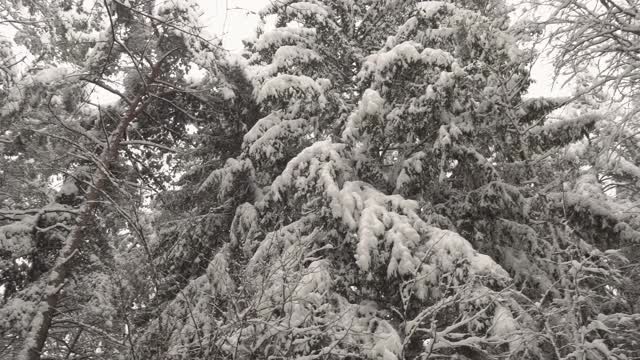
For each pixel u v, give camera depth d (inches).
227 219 407.5
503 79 332.5
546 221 313.1
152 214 414.3
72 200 379.9
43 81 320.8
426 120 309.3
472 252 254.1
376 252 258.8
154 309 259.6
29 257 350.6
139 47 406.0
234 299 238.2
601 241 338.3
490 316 251.3
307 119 375.9
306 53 383.9
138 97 376.8
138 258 280.2
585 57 324.5
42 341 287.4
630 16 323.3
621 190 485.7
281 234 306.3
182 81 428.8
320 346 248.7
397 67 309.9
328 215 283.7
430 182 328.8
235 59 394.0
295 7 398.3
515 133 339.9
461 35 331.6
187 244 386.9
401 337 279.0
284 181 304.5
